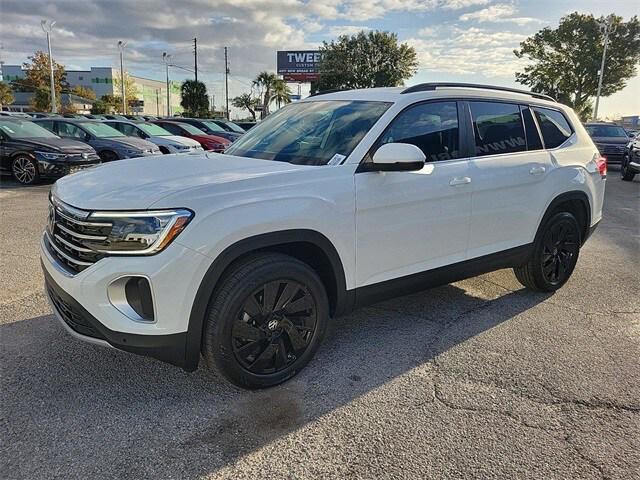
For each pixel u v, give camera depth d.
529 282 4.80
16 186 11.14
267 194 2.93
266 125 4.29
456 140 3.91
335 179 3.19
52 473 2.35
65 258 2.82
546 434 2.72
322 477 2.37
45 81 61.62
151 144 13.71
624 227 8.35
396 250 3.52
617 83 43.19
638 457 2.56
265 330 2.99
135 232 2.60
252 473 2.39
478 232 4.02
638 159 14.95
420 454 2.54
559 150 4.71
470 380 3.26
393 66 41.69
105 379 3.15
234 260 2.90
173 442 2.59
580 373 3.37
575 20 42.16
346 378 3.26
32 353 3.44
